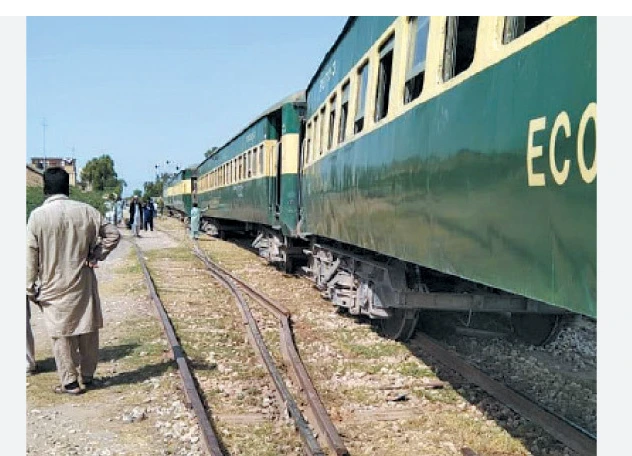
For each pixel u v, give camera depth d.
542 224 3.30
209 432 5.14
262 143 17.34
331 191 9.74
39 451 5.15
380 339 8.66
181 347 8.21
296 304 11.58
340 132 9.32
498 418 5.66
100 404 6.23
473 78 4.25
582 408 5.91
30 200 24.17
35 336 9.34
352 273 9.57
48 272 6.39
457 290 7.81
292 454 5.04
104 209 43.66
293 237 14.80
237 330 9.50
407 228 5.75
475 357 7.63
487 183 4.01
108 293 13.40
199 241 29.58
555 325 7.54
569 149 3.04
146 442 5.29
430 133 5.12
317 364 7.54
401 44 6.12
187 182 43.34
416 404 6.12
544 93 3.29
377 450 5.07
